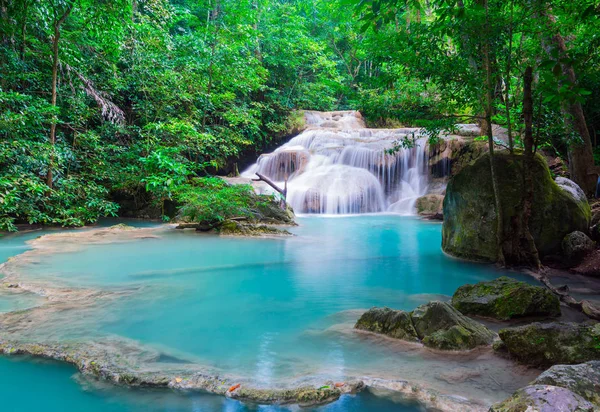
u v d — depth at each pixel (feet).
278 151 55.36
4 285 13.55
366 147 51.37
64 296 12.56
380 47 19.92
